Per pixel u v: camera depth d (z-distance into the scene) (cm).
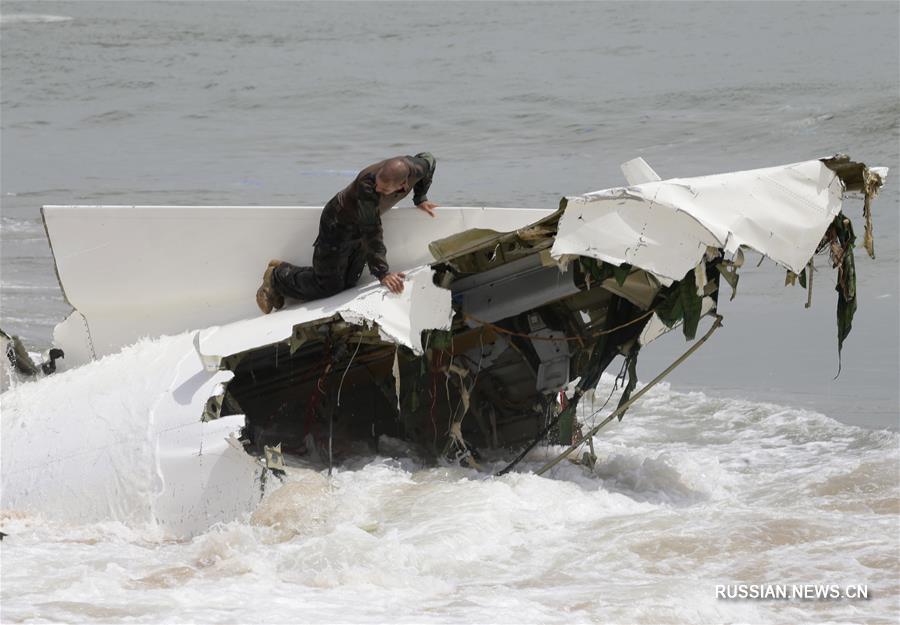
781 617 1727
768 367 3931
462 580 1964
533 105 10769
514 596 1831
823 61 11806
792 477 2742
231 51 16150
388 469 2694
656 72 12019
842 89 9988
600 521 2322
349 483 2577
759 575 1938
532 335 2969
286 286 2853
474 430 3058
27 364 3184
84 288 3023
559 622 1681
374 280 2842
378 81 12912
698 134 8906
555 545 2159
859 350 4038
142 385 2620
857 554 2033
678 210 2327
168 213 2972
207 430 2439
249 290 2970
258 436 2839
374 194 2631
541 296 2783
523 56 13988
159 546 2272
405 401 2966
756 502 2525
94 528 2383
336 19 19400
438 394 2998
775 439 3180
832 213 2473
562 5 19188
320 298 2819
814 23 14750
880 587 1853
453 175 7975
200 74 14300
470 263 2786
